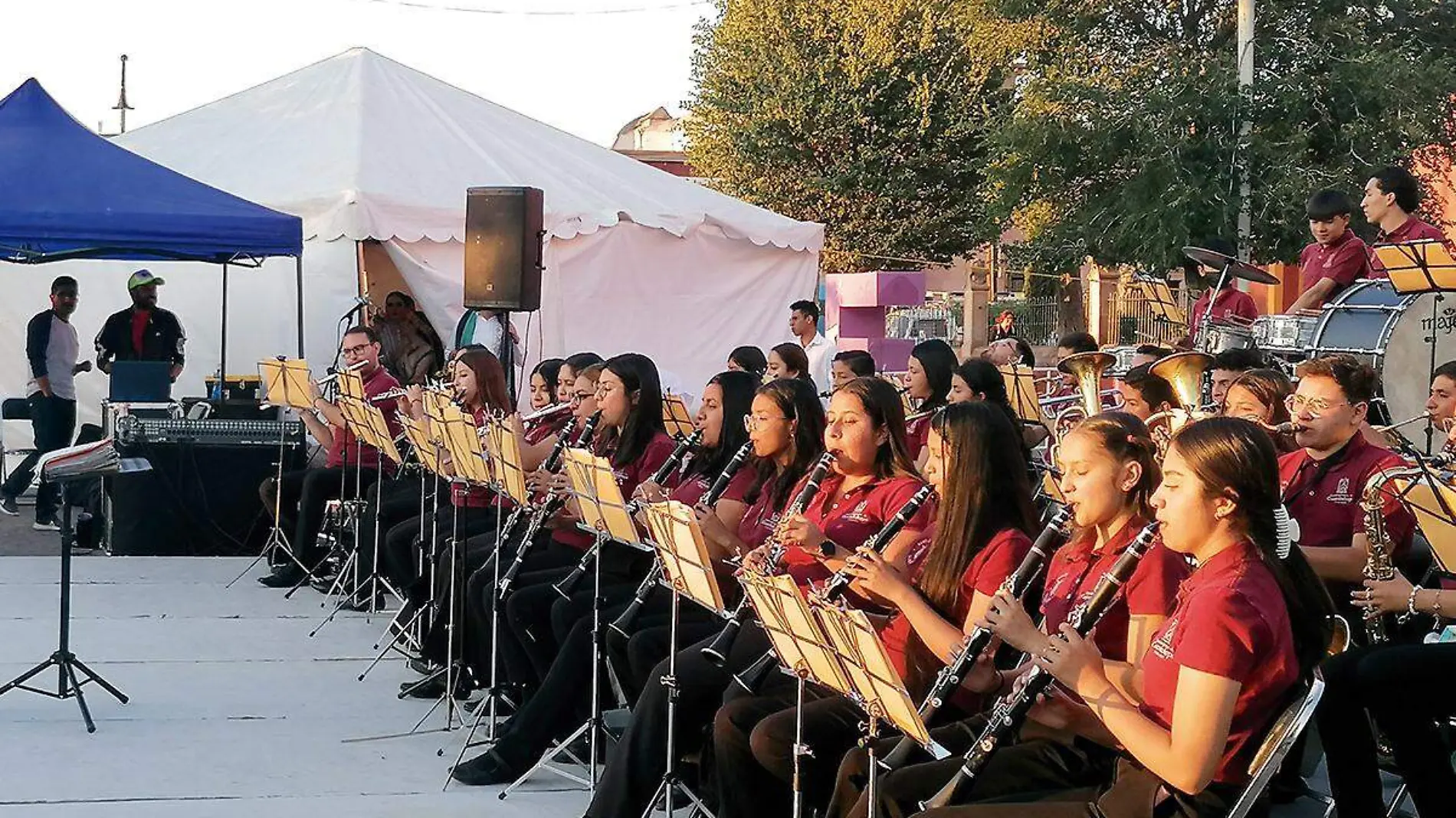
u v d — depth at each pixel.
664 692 4.80
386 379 9.12
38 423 12.04
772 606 3.73
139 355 12.20
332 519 9.05
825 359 12.02
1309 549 4.97
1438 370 5.77
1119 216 18.44
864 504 4.64
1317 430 5.11
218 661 7.44
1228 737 3.19
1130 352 9.16
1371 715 4.48
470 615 6.59
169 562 9.94
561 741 5.68
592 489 5.11
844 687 3.56
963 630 3.96
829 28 30.67
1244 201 17.75
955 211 29.97
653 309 13.04
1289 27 19.31
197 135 12.78
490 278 8.95
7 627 8.05
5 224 9.30
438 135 12.77
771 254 13.56
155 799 5.41
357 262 14.03
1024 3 21.52
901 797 3.76
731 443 5.72
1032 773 3.76
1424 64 19.00
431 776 5.70
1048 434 7.24
